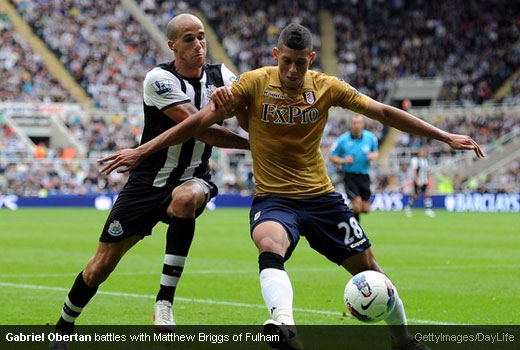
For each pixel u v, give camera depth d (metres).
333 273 22.02
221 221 48.56
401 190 72.38
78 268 23.50
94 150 73.62
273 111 10.66
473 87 83.69
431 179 73.44
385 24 90.69
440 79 83.75
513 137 75.25
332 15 92.12
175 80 11.95
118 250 11.88
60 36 82.50
